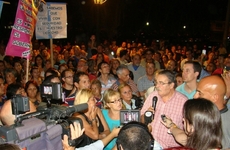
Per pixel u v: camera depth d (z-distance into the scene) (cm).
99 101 465
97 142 278
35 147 180
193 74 376
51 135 190
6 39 1952
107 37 2334
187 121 206
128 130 183
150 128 299
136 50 1408
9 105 250
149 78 592
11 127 172
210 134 192
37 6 489
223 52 1466
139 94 550
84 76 446
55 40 2134
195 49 1614
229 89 304
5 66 759
